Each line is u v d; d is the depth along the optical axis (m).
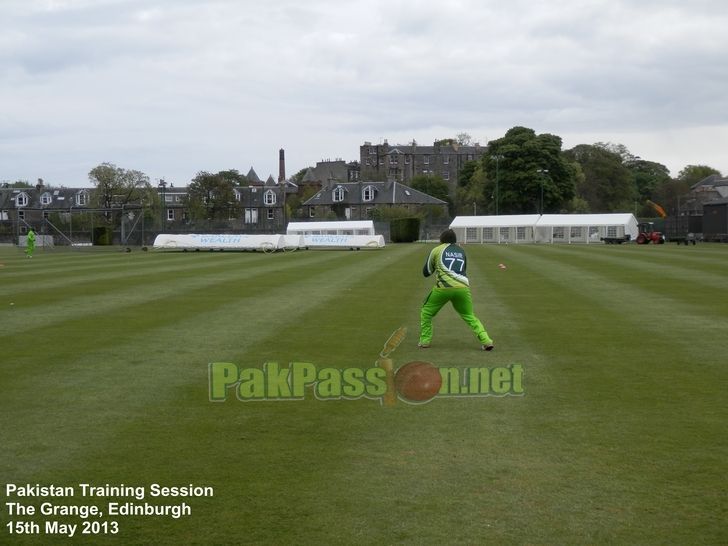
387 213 87.75
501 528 4.97
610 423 7.24
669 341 11.71
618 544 4.75
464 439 6.77
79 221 75.44
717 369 9.65
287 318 14.43
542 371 9.56
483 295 18.48
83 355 10.74
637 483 5.70
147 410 7.79
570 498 5.43
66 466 6.18
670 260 32.81
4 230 75.19
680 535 4.86
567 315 14.72
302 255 42.53
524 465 6.09
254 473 5.97
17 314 15.20
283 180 126.94
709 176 147.50
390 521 5.08
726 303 16.48
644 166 144.75
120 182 86.25
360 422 7.33
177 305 16.67
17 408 7.89
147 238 72.38
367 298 18.02
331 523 5.06
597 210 117.81
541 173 89.19
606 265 29.48
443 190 128.38
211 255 43.66
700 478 5.79
